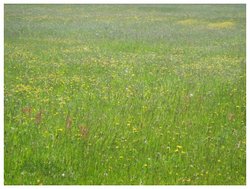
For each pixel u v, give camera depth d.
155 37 29.56
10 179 9.47
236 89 16.22
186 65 20.73
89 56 22.05
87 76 17.70
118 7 52.59
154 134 11.84
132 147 11.05
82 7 51.44
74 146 10.83
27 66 19.08
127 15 44.06
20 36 27.80
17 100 14.09
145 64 20.47
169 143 11.38
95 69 19.09
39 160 10.17
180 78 17.81
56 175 9.66
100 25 35.28
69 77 17.45
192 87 16.44
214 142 11.70
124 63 20.53
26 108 13.04
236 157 10.84
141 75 18.20
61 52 23.02
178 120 12.93
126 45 26.11
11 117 12.53
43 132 11.59
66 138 11.22
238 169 10.39
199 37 30.78
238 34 32.59
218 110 14.02
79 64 19.89
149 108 13.70
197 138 11.80
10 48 23.31
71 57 21.64
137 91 15.62
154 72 18.81
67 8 49.50
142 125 12.34
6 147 10.58
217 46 27.19
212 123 13.00
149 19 41.19
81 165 10.09
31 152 10.41
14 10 43.97
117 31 31.94
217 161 10.62
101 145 10.95
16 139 11.06
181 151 11.03
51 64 19.75
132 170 10.04
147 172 9.98
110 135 11.56
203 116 13.45
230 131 12.49
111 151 10.79
